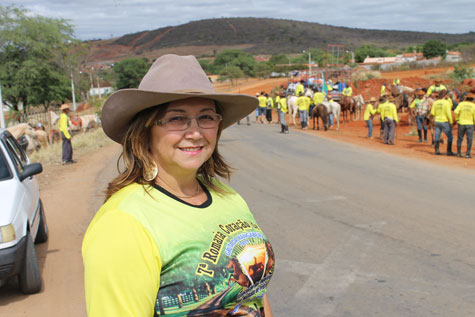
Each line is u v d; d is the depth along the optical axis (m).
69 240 6.38
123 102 1.57
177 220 1.52
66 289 4.75
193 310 1.46
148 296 1.39
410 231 6.41
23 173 5.36
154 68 1.63
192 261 1.48
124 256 1.36
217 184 1.85
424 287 4.58
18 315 4.21
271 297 4.46
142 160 1.62
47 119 23.39
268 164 12.77
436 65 70.06
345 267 5.16
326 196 8.72
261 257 1.63
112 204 1.51
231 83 104.00
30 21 39.59
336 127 25.28
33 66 38.09
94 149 17.98
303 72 38.88
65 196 9.23
